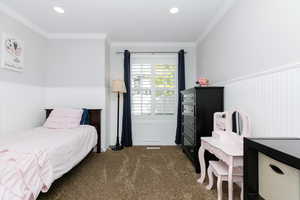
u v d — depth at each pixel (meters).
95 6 2.33
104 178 2.14
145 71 3.84
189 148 2.69
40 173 1.42
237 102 2.01
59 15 2.58
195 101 2.33
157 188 1.89
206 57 3.16
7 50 2.35
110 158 2.88
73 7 2.35
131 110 3.82
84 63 3.32
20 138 2.02
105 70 3.38
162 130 3.87
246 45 1.82
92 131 2.88
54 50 3.30
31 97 2.88
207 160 2.25
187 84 3.86
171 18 2.69
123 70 3.83
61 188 1.89
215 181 2.03
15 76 2.52
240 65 1.95
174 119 3.87
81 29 3.11
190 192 1.81
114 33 3.30
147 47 3.86
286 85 1.29
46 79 3.29
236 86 2.03
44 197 1.71
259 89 1.61
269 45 1.47
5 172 1.16
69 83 3.32
